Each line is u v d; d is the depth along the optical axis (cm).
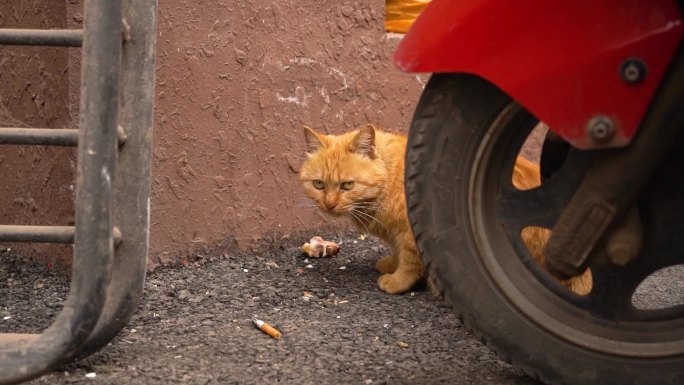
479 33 180
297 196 268
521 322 188
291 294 238
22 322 221
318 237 266
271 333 215
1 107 249
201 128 251
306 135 253
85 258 188
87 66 188
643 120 179
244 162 258
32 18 240
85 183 188
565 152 203
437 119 188
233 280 244
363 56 276
